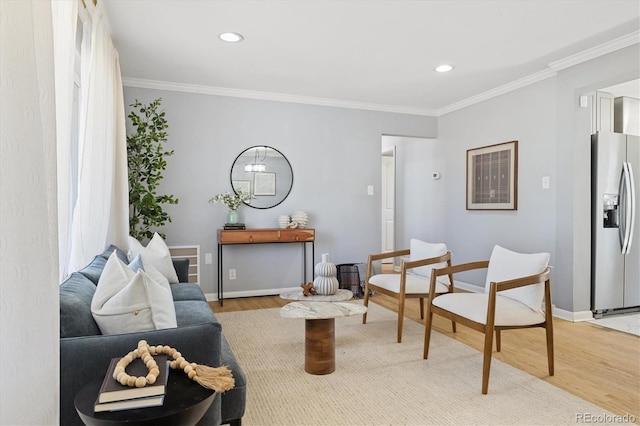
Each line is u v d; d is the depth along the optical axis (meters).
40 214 0.99
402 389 2.26
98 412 0.99
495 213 4.54
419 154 5.94
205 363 1.36
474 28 2.94
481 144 4.72
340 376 2.44
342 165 5.03
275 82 4.25
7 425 0.92
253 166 4.64
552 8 2.64
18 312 0.94
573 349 2.89
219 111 4.49
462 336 3.21
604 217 3.77
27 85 0.96
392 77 4.08
